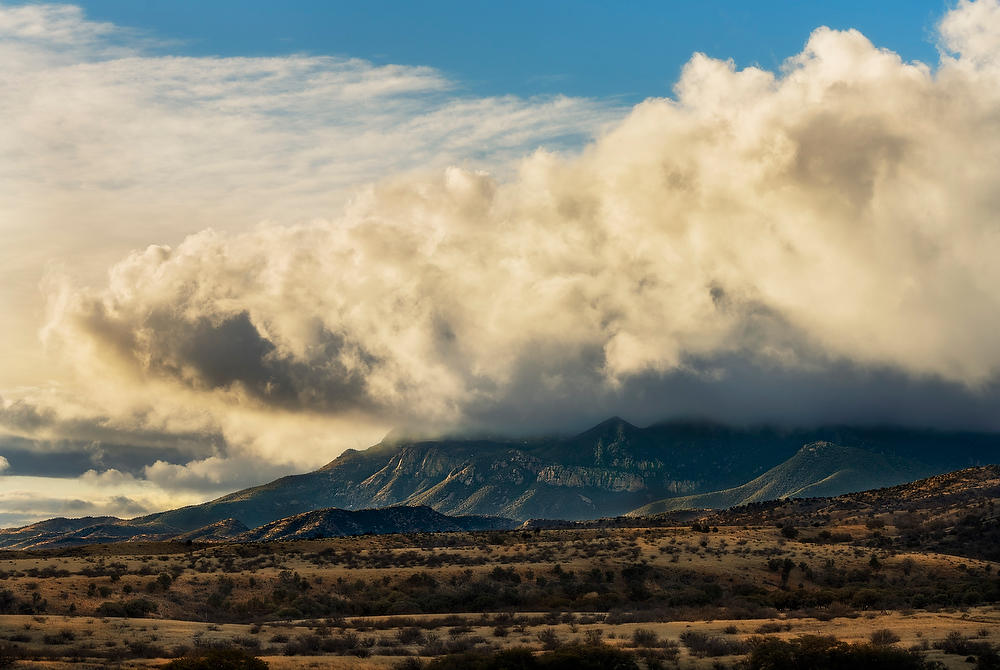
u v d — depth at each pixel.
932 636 181.00
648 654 159.50
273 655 164.88
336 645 174.25
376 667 151.50
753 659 148.62
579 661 146.62
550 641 175.50
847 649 147.00
